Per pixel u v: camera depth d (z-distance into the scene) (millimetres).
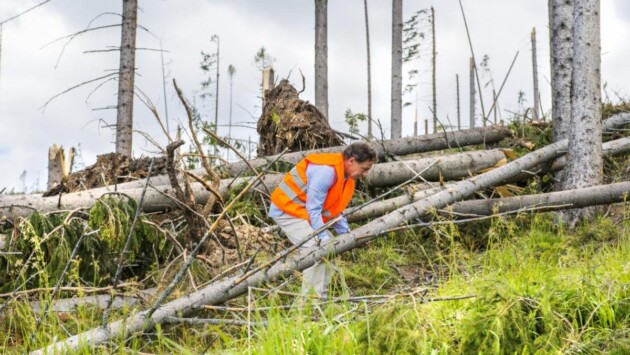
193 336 5520
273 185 8617
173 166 6848
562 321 4547
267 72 13047
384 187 8984
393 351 4180
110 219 6723
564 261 6023
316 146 9805
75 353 4867
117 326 5215
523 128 10531
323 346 4414
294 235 6219
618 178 9031
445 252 7586
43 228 6867
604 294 4773
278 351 4309
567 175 8266
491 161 9000
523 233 7695
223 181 8406
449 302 5027
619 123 9984
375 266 7164
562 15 9500
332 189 6102
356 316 4973
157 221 8039
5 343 5285
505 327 4371
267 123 10078
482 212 7758
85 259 6879
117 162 9102
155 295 6051
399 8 17656
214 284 5648
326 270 5980
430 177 8922
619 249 6660
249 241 7457
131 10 13703
